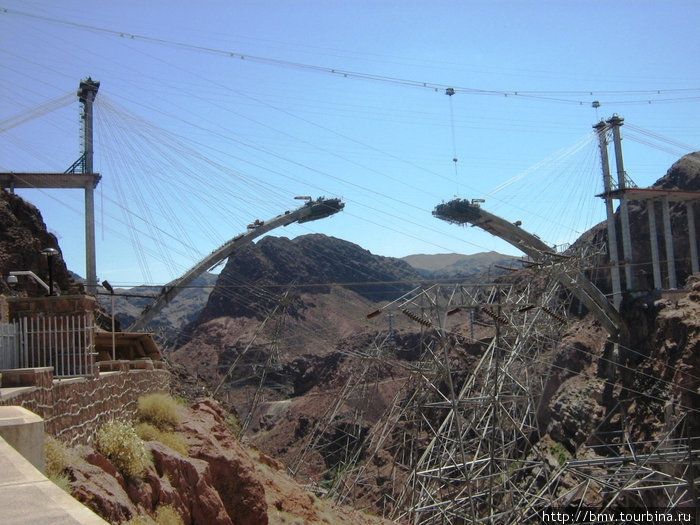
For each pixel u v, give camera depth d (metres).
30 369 13.72
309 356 161.62
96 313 69.50
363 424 116.50
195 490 18.38
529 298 62.09
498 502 68.69
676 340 77.69
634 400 79.94
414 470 56.72
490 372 61.84
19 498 5.39
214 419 25.70
